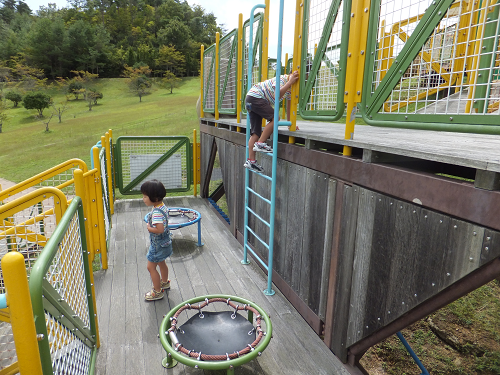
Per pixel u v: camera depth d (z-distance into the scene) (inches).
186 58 2763.3
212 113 260.7
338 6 92.8
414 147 74.2
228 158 206.2
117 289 139.8
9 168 569.3
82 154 660.1
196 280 147.6
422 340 161.0
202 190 297.4
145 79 2027.6
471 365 146.2
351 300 92.7
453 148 75.6
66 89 2050.9
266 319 97.0
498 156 61.1
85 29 2753.4
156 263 127.3
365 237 85.5
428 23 65.7
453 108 105.2
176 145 299.4
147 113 1230.9
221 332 94.0
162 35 3024.1
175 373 93.3
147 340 107.0
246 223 160.2
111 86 2239.2
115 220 234.4
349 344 94.2
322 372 94.9
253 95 131.0
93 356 93.3
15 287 41.7
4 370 75.5
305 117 115.1
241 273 154.9
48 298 55.9
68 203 86.0
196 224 225.1
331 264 101.3
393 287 76.7
